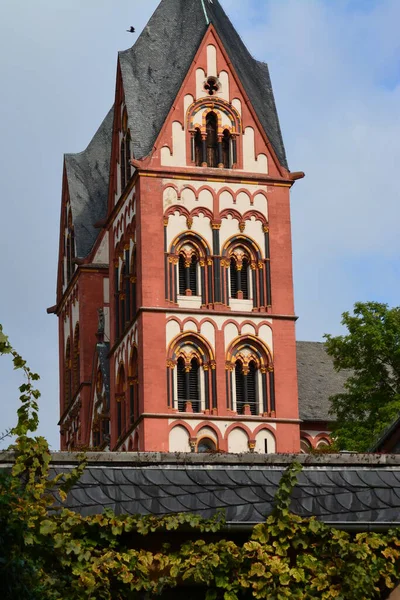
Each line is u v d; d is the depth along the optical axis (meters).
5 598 23.36
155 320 88.81
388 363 87.50
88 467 25.70
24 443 25.45
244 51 96.94
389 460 26.59
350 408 87.44
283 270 91.62
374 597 25.86
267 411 89.44
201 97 92.88
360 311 88.56
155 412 87.50
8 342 25.67
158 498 25.39
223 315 89.94
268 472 26.02
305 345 108.81
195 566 25.09
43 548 24.78
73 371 107.19
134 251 92.38
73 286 107.62
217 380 88.88
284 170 92.94
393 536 25.64
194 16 95.31
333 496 25.78
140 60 94.25
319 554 25.39
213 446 88.00
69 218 109.75
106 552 25.05
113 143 96.62
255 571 25.11
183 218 90.81
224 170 92.06
